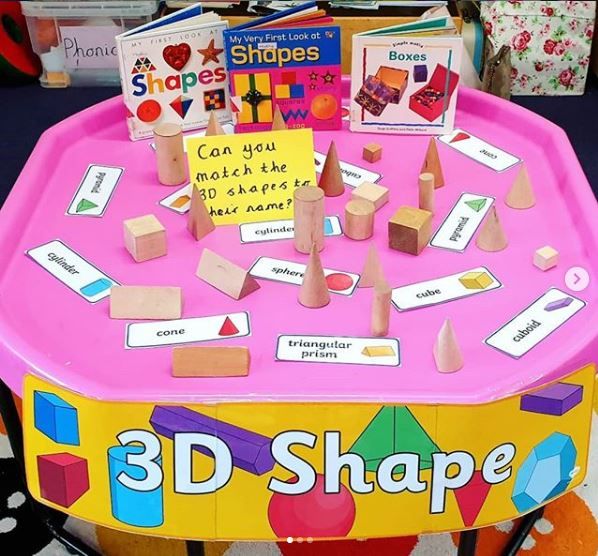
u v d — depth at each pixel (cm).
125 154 164
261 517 110
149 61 161
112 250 138
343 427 105
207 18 164
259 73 162
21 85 324
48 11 303
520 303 125
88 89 321
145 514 110
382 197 146
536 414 109
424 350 116
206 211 140
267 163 144
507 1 302
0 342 115
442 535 151
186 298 126
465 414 105
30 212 145
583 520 154
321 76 164
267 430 105
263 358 115
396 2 294
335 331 120
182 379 111
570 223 143
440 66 161
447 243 138
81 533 153
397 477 108
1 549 150
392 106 166
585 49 303
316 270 121
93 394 106
